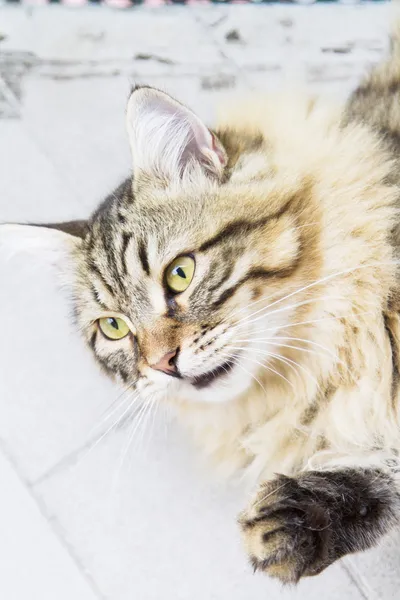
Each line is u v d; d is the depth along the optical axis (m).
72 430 0.81
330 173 0.68
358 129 0.70
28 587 0.78
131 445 0.80
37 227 0.74
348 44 0.86
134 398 0.73
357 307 0.69
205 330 0.67
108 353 0.72
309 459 0.70
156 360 0.68
